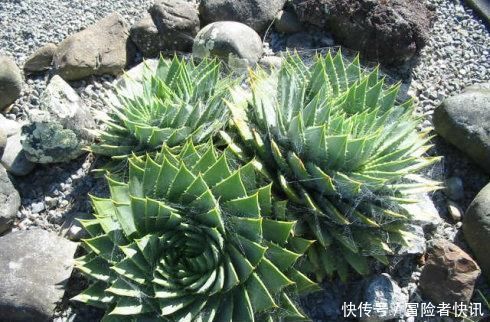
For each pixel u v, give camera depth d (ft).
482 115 4.98
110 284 3.81
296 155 4.03
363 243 4.11
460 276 4.36
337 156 3.93
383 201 4.09
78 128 4.79
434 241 4.64
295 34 5.71
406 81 5.54
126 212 3.80
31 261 4.24
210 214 3.67
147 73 4.71
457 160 5.18
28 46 5.60
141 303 3.72
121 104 4.64
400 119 4.20
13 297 4.11
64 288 4.24
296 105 4.14
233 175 3.69
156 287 3.69
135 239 3.67
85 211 4.74
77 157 4.95
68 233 4.57
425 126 5.29
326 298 4.42
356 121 4.08
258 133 4.17
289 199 4.09
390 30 5.38
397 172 3.94
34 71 5.42
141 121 4.40
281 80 4.25
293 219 4.06
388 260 4.44
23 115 5.23
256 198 3.64
